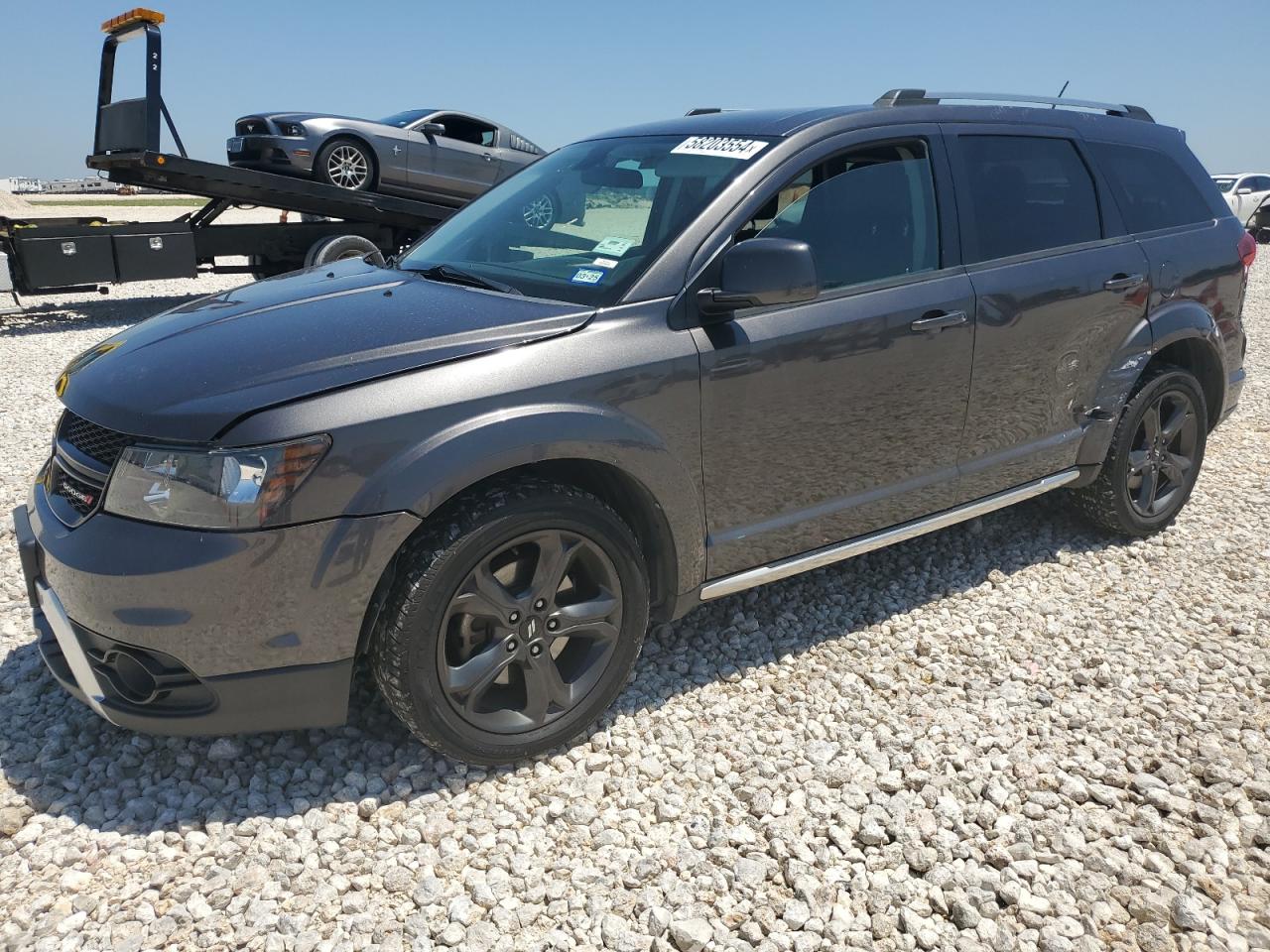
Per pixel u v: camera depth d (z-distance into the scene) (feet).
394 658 8.07
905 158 11.24
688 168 10.50
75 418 8.81
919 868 7.93
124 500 7.80
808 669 10.84
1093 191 13.12
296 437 7.55
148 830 8.21
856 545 11.12
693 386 9.29
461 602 8.29
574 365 8.65
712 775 9.02
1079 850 8.05
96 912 7.31
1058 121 13.04
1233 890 7.67
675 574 9.71
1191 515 15.53
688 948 7.08
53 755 9.14
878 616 12.12
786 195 10.18
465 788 8.80
